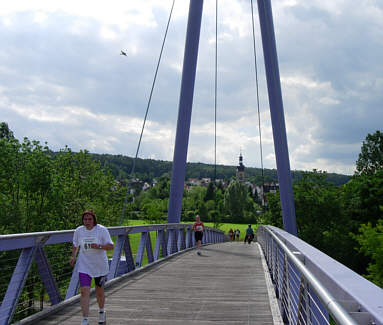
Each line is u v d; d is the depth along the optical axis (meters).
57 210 28.33
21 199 27.66
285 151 20.28
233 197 119.06
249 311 5.33
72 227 31.03
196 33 20.70
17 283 4.47
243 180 193.62
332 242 42.03
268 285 7.45
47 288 5.13
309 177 45.84
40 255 5.00
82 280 4.40
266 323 4.67
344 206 44.47
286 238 5.08
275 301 5.95
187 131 20.14
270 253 9.59
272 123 20.66
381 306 1.52
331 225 43.50
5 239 4.01
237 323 4.68
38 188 26.84
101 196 36.97
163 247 13.00
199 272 9.47
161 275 8.88
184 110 20.19
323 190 44.53
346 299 1.80
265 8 21.33
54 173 28.73
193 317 4.97
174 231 15.08
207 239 26.39
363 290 1.79
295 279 4.13
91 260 4.51
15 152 27.17
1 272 10.46
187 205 122.19
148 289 7.02
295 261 3.07
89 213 4.54
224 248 19.52
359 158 60.12
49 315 4.88
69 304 5.43
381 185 41.59
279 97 20.70
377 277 27.03
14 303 4.40
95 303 5.79
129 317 4.96
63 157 35.09
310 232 42.81
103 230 4.58
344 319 1.48
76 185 35.22
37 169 26.81
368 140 59.53
